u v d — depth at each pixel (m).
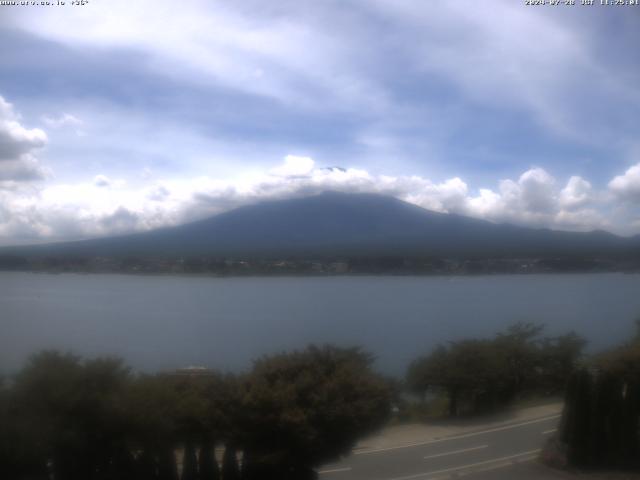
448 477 15.05
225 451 12.27
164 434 11.29
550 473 15.41
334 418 12.31
